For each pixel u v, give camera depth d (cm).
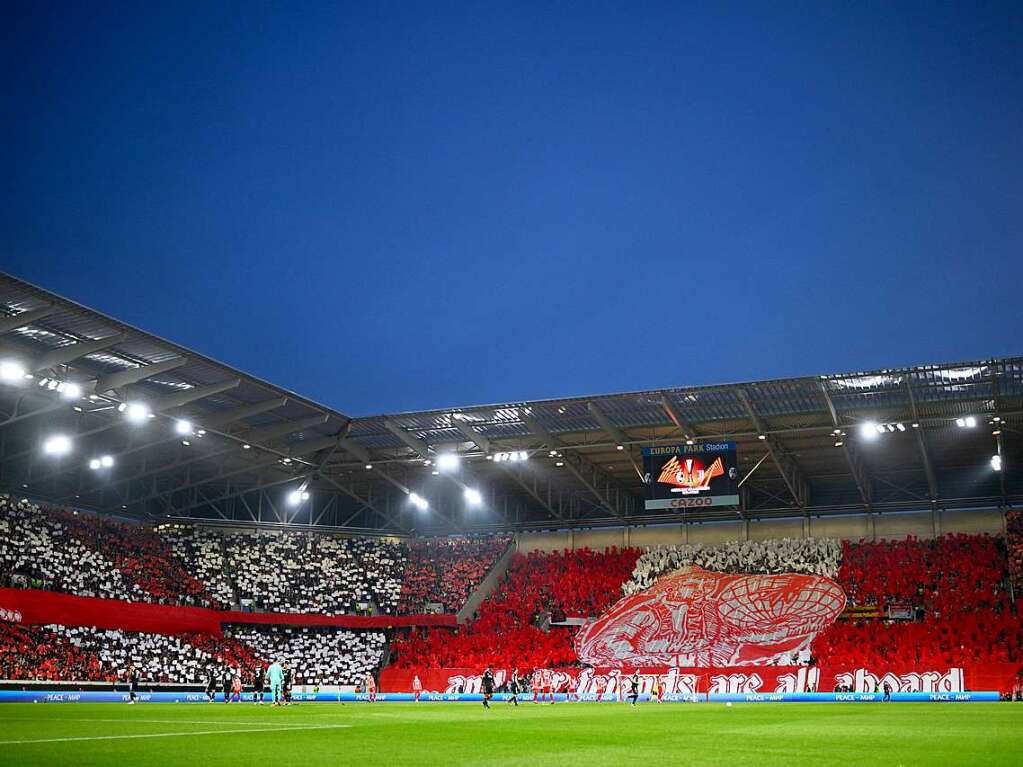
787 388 5684
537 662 7106
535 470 7538
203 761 1563
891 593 7025
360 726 2769
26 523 6894
